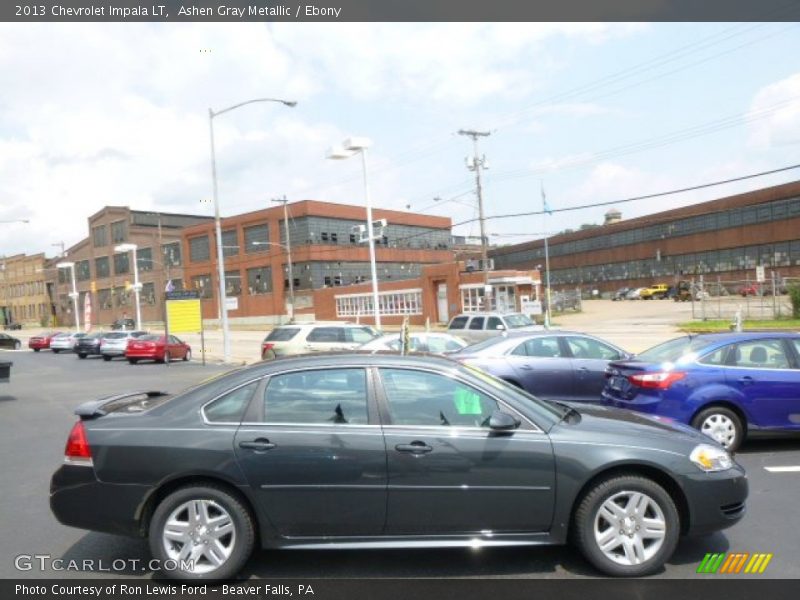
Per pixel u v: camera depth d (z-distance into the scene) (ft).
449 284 164.04
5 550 16.87
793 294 114.93
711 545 16.03
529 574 14.57
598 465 14.24
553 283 339.57
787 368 25.89
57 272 336.70
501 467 14.24
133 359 99.60
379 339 50.75
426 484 14.21
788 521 17.66
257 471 14.26
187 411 14.94
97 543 17.34
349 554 15.97
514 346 35.55
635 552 14.28
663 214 278.46
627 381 26.58
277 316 228.63
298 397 15.01
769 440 28.27
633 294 266.77
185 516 14.48
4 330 315.17
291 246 225.76
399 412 14.80
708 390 25.20
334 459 14.28
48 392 60.23
